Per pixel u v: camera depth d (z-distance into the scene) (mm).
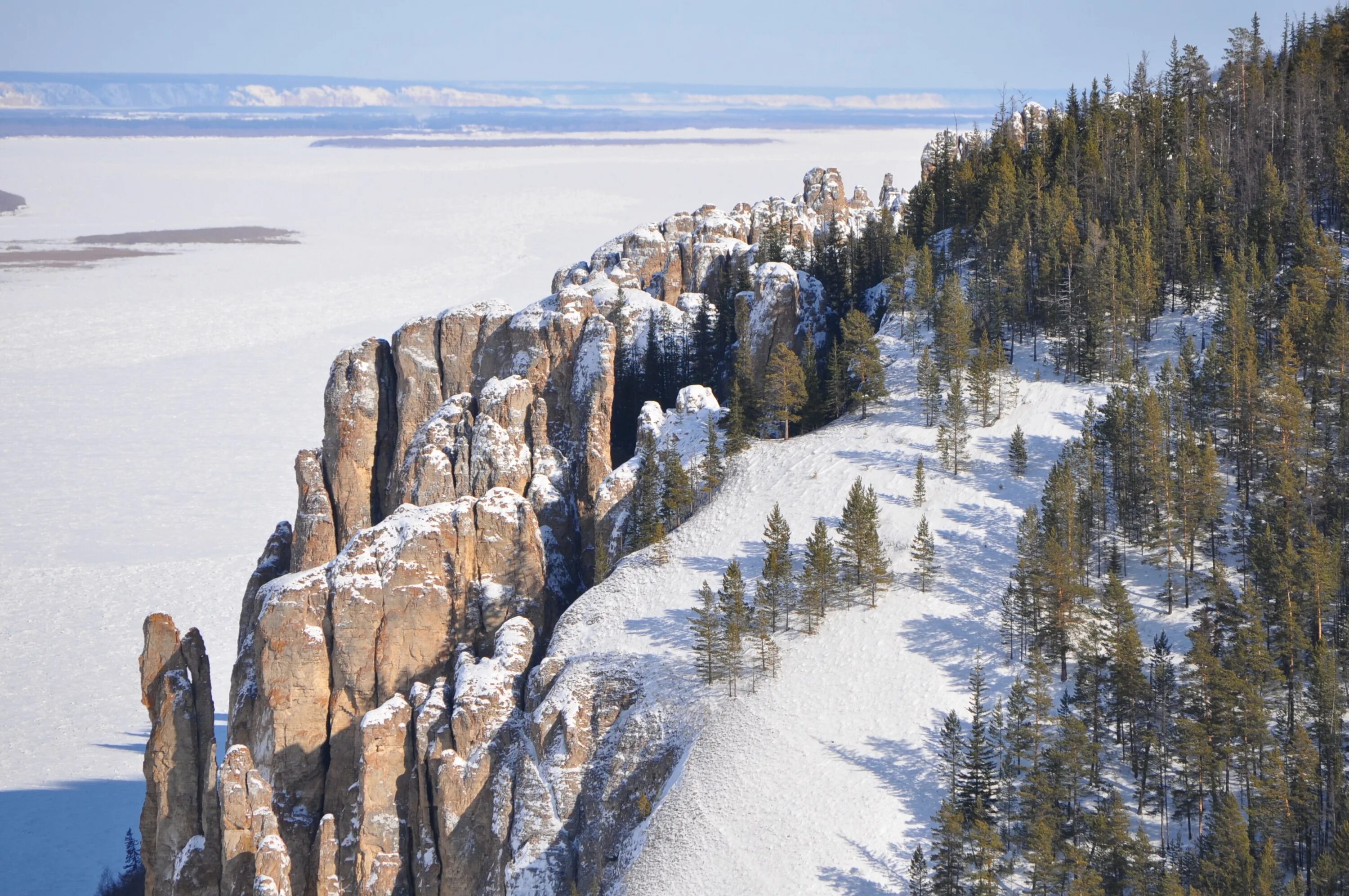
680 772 99188
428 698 113750
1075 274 144875
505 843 105000
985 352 131125
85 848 147000
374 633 120125
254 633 131250
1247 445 115875
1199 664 93000
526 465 139625
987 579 110688
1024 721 94750
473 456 139500
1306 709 94062
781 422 139500
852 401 138500
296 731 120500
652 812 97875
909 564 113250
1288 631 94938
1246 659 92688
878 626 107438
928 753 95750
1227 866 81625
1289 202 151750
